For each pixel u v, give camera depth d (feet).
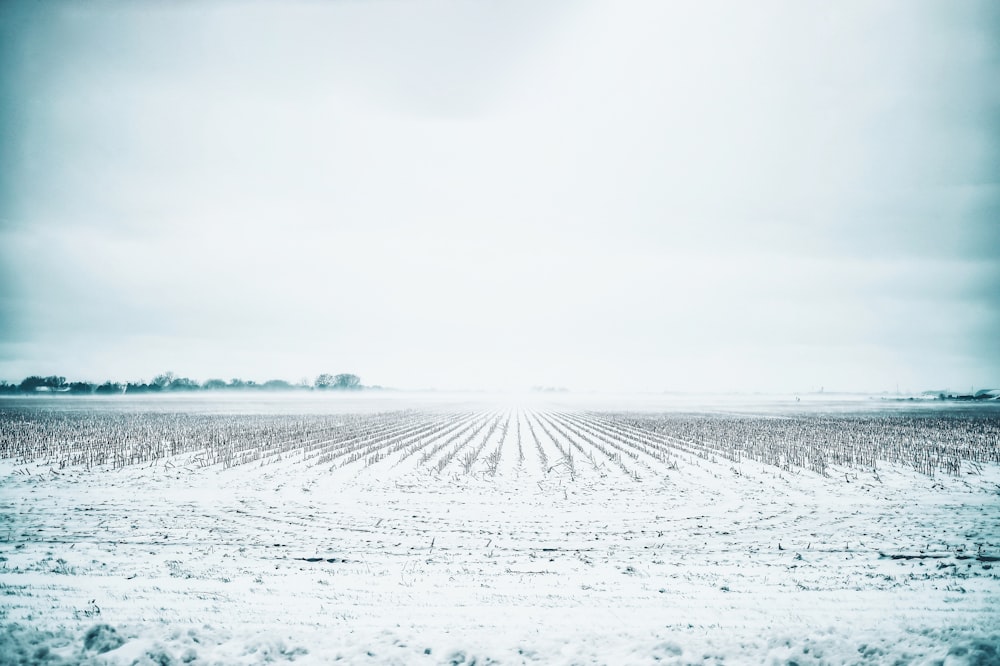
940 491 56.80
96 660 19.52
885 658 19.72
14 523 42.68
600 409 292.40
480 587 28.37
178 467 73.10
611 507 49.16
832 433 127.03
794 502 51.44
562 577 30.09
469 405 358.02
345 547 36.45
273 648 20.67
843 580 29.50
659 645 21.01
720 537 39.32
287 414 214.69
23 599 26.03
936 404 383.45
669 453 89.30
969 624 23.22
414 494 55.06
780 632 22.16
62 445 93.30
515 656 20.42
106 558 33.45
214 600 26.23
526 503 50.78
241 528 41.39
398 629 22.80
